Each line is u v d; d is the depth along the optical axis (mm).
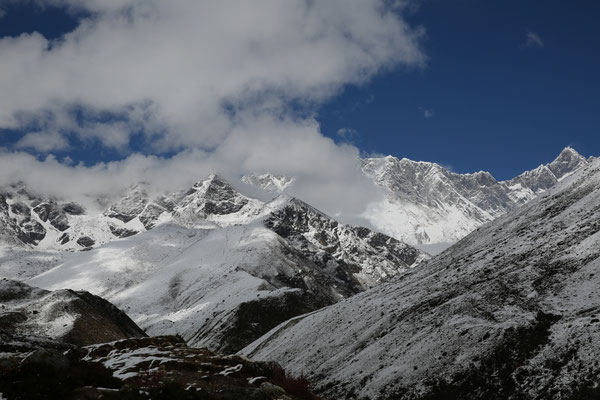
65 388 27234
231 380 33094
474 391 63500
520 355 64125
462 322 78438
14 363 29391
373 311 110000
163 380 30156
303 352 110500
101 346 38938
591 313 64875
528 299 76625
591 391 52781
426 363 73500
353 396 77438
